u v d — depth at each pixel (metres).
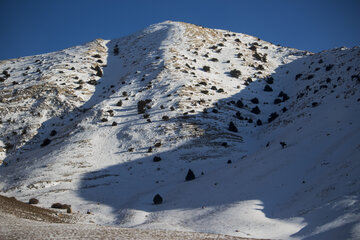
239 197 33.00
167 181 47.06
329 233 20.22
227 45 129.62
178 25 147.38
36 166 55.81
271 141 55.69
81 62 119.38
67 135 69.50
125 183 47.72
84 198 42.72
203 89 83.81
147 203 38.53
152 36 143.00
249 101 82.56
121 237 19.58
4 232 17.98
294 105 71.62
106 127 69.00
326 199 26.41
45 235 18.25
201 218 29.20
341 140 38.22
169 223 29.08
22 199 42.44
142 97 80.94
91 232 20.91
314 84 77.38
